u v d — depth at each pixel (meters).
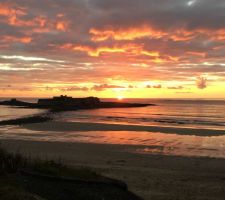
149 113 101.31
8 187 8.91
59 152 26.67
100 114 94.19
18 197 8.30
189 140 34.78
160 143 32.44
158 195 13.69
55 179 10.70
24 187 9.60
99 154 25.97
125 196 10.45
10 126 50.19
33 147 29.11
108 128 46.59
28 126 49.81
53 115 87.50
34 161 13.27
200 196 13.89
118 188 10.99
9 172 11.13
